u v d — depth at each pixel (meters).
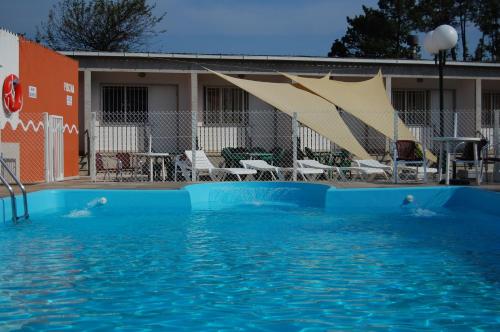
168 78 20.03
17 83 12.52
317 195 11.73
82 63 18.22
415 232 8.53
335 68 19.92
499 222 9.43
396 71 20.22
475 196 10.66
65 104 15.46
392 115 16.70
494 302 4.84
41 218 9.84
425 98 21.97
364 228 8.89
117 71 18.47
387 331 4.09
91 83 19.56
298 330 4.12
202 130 20.30
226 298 4.98
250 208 11.28
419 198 11.29
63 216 10.07
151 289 5.28
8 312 4.54
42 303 4.80
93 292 5.17
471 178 13.91
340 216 10.22
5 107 12.18
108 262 6.45
